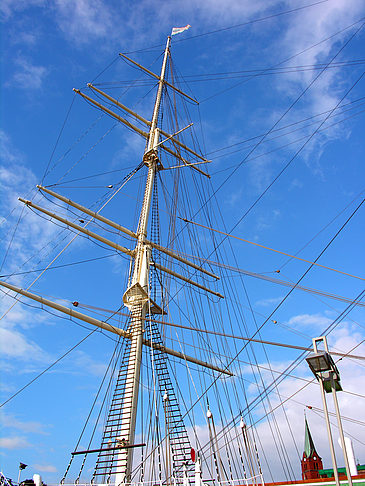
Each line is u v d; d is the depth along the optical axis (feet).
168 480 47.16
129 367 64.44
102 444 55.98
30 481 37.83
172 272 84.02
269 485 43.83
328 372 32.48
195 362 76.28
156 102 110.32
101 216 81.71
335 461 28.84
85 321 68.13
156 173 97.55
